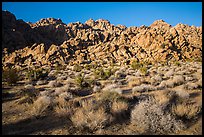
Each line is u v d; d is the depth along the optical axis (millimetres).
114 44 68125
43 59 57719
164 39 64812
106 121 6531
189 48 61188
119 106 7617
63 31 95688
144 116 6328
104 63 55375
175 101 8891
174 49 60125
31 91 11875
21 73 30391
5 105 9445
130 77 18219
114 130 6074
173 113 6648
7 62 55781
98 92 12273
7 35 69250
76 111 7477
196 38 67188
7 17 78312
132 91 11984
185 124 6234
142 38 67562
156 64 41094
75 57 62750
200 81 13141
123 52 62625
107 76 21422
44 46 63875
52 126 6520
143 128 6031
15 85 17375
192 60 44500
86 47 74688
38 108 7949
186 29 74750
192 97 9641
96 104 8250
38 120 7113
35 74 21969
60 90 11938
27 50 64875
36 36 84125
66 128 6316
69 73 28125
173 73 20109
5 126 6586
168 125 5879
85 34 85000
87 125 6211
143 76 20672
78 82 15078
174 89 11883
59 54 60312
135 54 62000
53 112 7918
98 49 66938
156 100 8078
